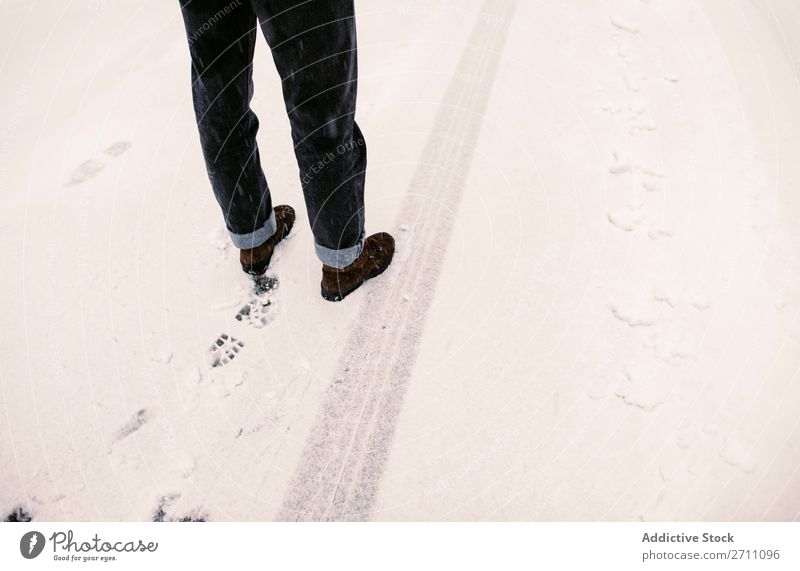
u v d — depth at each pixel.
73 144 1.91
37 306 1.45
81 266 1.54
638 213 1.56
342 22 0.90
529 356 1.29
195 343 1.35
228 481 1.13
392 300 1.42
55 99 2.10
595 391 1.22
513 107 1.95
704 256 1.43
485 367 1.28
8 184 1.78
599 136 1.81
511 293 1.41
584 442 1.14
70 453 1.18
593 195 1.63
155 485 1.13
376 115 1.96
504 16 2.40
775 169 1.63
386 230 1.58
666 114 1.86
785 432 1.11
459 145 1.83
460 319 1.37
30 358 1.34
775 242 1.44
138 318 1.41
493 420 1.19
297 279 1.48
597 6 2.41
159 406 1.25
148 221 1.65
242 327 1.38
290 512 1.09
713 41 2.14
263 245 1.42
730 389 1.18
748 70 1.99
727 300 1.33
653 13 2.34
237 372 1.29
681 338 1.28
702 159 1.69
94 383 1.29
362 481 1.12
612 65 2.09
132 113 2.03
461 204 1.64
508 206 1.63
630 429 1.15
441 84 2.07
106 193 1.74
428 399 1.24
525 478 1.11
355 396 1.25
